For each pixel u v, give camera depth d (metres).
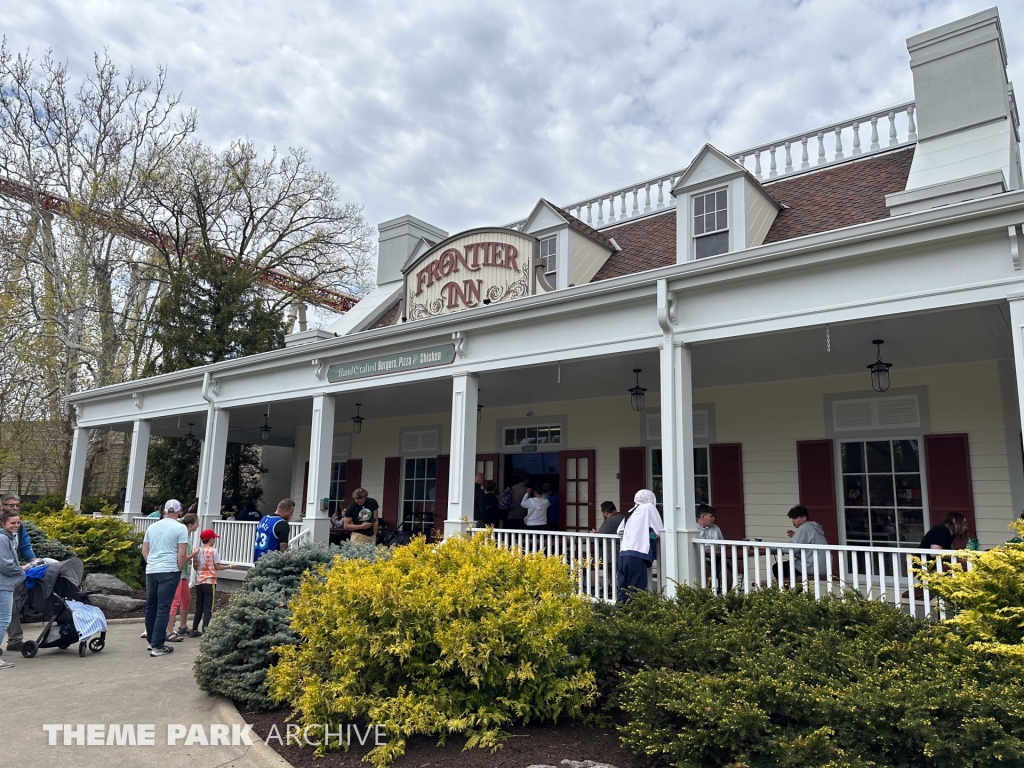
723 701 4.04
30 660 7.86
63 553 11.12
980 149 9.18
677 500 7.65
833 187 11.12
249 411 15.53
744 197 10.20
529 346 9.30
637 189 14.18
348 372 11.66
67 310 24.83
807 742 3.70
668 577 7.35
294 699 5.33
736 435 11.40
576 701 5.05
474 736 4.67
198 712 5.90
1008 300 5.97
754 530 10.97
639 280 8.07
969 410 9.38
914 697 3.78
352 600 5.01
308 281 29.78
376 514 12.66
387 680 5.01
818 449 10.50
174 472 21.98
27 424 26.19
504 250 10.95
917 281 6.47
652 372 10.59
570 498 13.23
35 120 24.92
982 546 9.02
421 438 16.08
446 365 10.21
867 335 8.13
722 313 7.66
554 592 5.53
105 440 26.23
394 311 17.06
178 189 26.00
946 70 10.02
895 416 9.96
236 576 12.47
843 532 10.16
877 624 5.05
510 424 14.40
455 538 5.98
